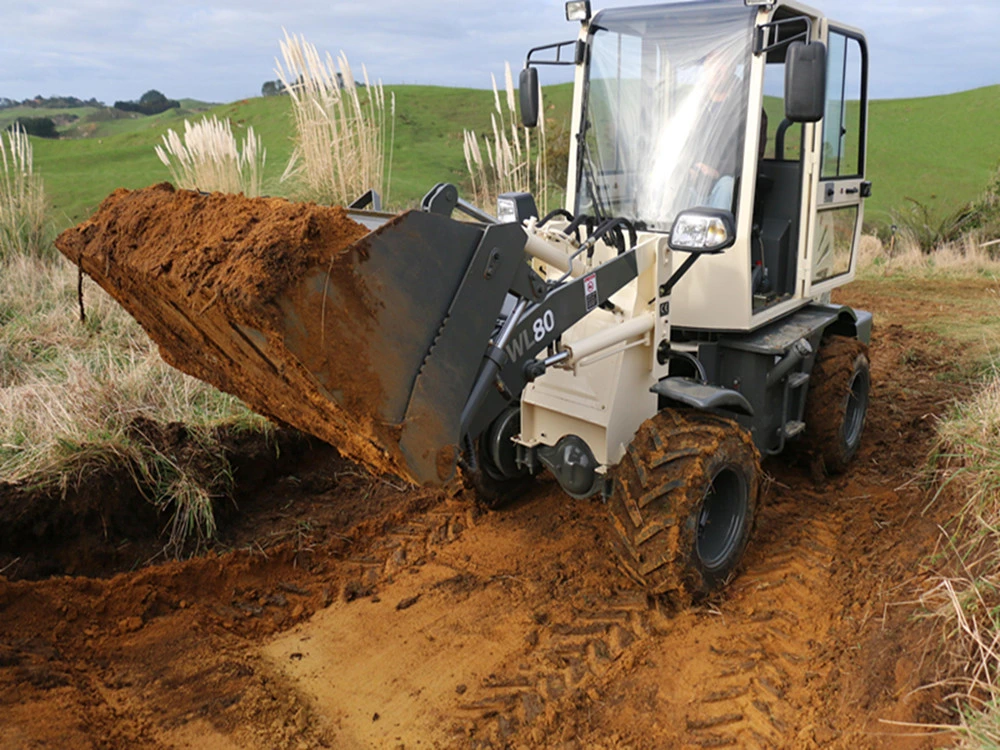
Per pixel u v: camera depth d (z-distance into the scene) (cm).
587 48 427
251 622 354
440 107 3325
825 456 476
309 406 278
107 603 348
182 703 296
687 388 344
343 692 308
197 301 249
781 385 429
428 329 261
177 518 418
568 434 374
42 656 308
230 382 327
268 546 414
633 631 339
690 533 329
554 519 439
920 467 472
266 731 284
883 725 260
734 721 285
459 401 273
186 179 840
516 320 295
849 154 504
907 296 1030
